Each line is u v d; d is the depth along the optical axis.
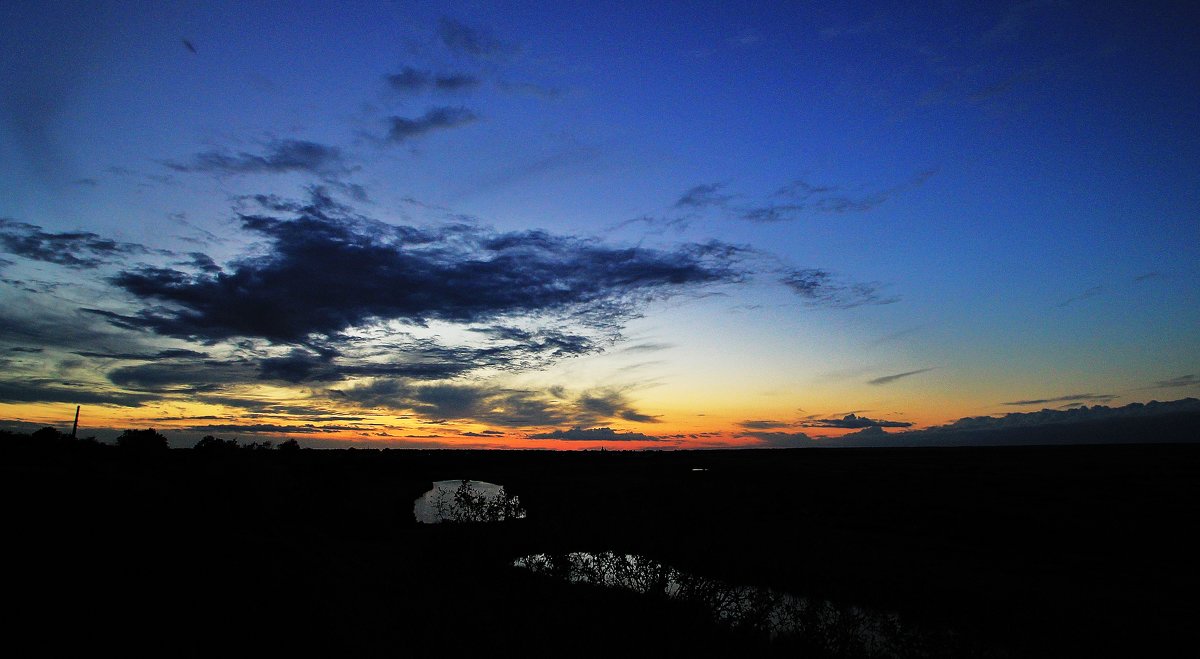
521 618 10.02
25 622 10.62
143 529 22.23
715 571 9.77
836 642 9.29
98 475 37.62
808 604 9.66
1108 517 35.94
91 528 21.20
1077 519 35.16
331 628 10.70
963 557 25.44
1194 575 22.97
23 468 39.38
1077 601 18.00
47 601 11.99
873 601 10.24
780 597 9.78
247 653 9.54
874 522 34.25
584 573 10.38
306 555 18.09
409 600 11.53
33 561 15.60
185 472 34.97
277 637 10.23
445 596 11.10
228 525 26.05
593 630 9.58
